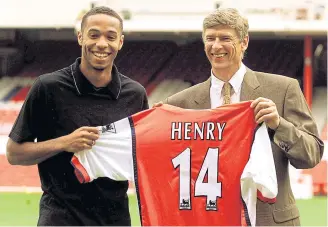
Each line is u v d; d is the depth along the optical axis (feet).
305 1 72.84
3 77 84.17
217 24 14.53
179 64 86.48
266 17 71.97
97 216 14.80
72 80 14.90
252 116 14.70
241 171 14.57
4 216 38.06
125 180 15.19
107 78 15.01
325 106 75.82
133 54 88.07
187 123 15.02
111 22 14.62
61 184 14.75
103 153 14.97
